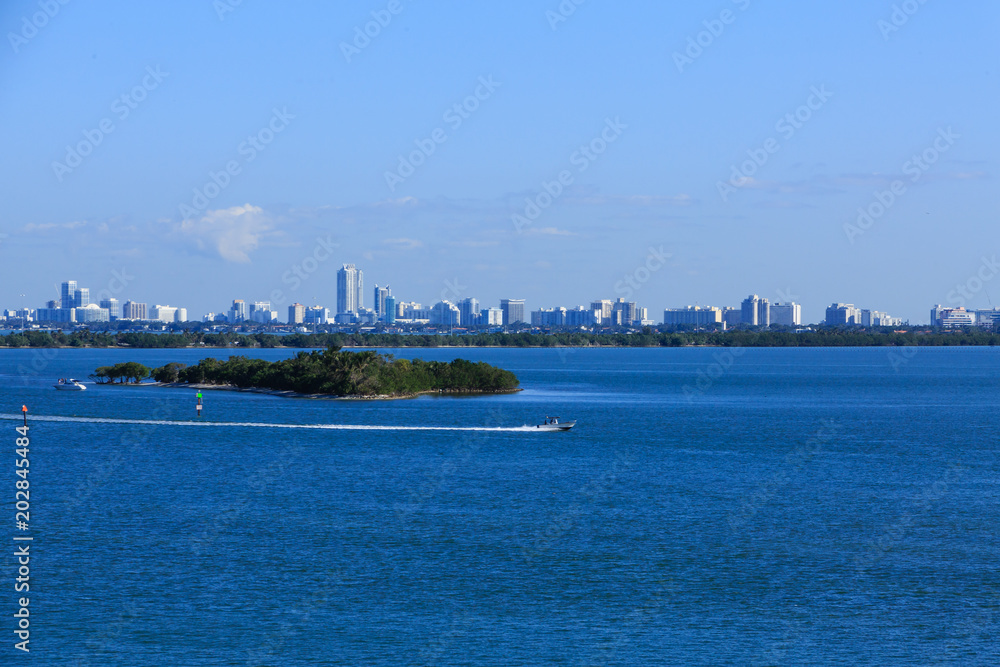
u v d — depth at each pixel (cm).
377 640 5472
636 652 5316
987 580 6588
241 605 6028
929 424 17138
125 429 15125
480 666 5134
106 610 5912
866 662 5200
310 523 8206
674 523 8288
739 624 5747
